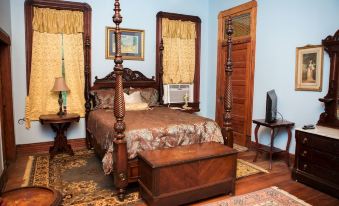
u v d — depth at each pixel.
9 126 4.11
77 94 4.89
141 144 3.01
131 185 3.29
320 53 3.68
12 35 4.37
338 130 3.31
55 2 4.57
